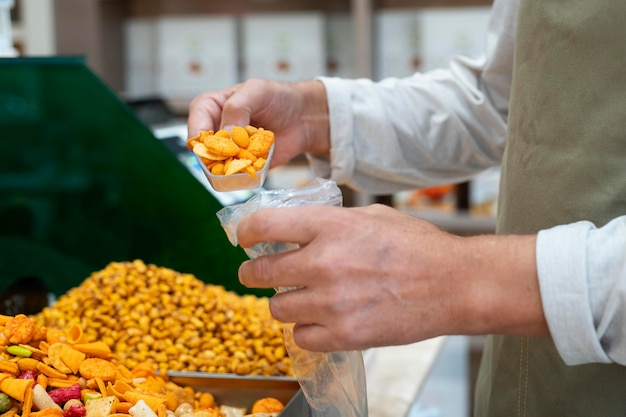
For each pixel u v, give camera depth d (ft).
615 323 2.32
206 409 3.40
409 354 5.18
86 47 10.74
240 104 3.71
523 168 3.39
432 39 9.52
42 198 5.76
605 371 3.11
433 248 2.41
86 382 3.18
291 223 2.41
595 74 3.11
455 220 9.82
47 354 3.22
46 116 5.60
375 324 2.40
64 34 10.73
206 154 2.99
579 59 3.15
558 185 3.22
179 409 3.28
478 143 4.38
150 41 10.61
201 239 5.53
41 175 5.72
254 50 10.11
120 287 4.42
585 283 2.30
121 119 5.56
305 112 4.20
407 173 4.47
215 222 5.49
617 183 3.07
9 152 5.69
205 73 10.17
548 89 3.25
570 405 3.23
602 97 3.10
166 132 6.73
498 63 4.09
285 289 2.69
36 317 4.44
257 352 4.06
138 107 7.25
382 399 4.44
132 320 4.19
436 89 4.33
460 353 8.43
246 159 2.98
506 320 2.38
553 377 3.27
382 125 4.31
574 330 2.32
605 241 2.35
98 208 5.71
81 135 5.61
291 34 10.03
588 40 3.11
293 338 2.67
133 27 10.61
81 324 4.20
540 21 3.27
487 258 2.39
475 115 4.30
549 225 3.26
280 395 3.71
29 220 5.81
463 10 9.75
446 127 4.32
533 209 3.34
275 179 9.84
